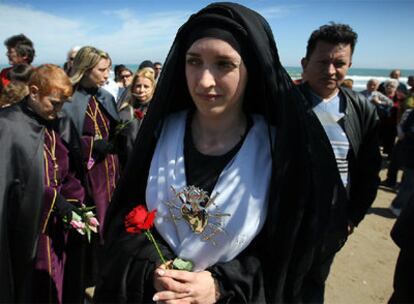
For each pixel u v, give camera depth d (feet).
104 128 12.27
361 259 14.12
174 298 3.65
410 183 18.52
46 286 8.05
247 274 3.84
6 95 9.23
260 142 4.09
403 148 18.66
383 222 18.12
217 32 3.56
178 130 4.33
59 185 8.52
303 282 4.39
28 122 7.75
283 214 3.90
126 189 4.65
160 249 4.13
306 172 3.92
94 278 10.75
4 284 7.34
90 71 11.98
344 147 7.82
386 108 29.99
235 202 3.84
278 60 4.00
